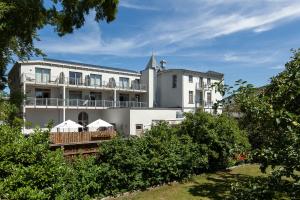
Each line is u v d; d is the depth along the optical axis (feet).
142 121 130.31
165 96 162.50
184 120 46.19
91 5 39.60
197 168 43.06
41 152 19.22
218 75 169.07
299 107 12.58
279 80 13.33
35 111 123.44
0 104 56.03
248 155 13.39
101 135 77.66
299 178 10.78
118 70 157.99
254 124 13.50
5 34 36.22
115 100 148.25
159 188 34.78
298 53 13.74
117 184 31.71
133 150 34.19
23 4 34.60
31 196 16.80
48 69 128.77
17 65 125.70
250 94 13.26
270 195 11.23
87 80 139.74
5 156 17.84
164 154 36.65
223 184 36.91
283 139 11.55
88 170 29.94
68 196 21.13
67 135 70.79
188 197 31.42
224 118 44.75
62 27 41.75
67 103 130.11
